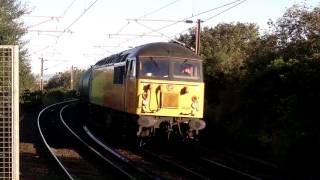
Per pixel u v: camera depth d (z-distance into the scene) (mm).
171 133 19719
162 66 19375
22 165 15164
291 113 18266
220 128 23891
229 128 22562
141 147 20172
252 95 21609
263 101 20953
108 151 19031
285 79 19344
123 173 13938
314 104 17672
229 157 18438
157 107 19125
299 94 18344
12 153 9211
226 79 26516
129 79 20000
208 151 19859
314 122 17250
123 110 20688
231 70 26875
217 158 18234
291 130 17891
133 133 19859
